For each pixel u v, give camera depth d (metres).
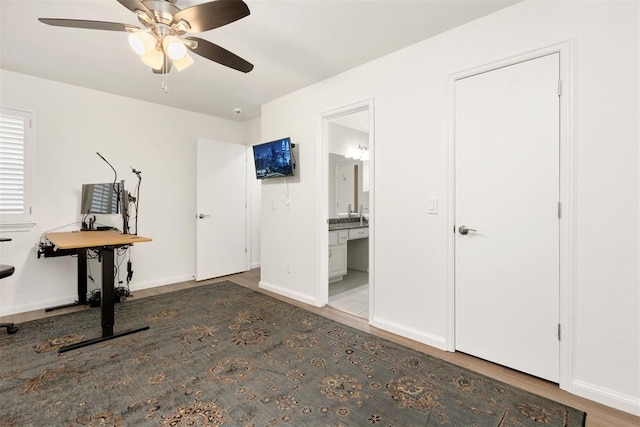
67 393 1.72
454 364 2.05
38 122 3.08
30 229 3.06
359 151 5.32
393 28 2.19
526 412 1.57
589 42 1.68
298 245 3.44
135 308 3.10
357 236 4.46
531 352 1.90
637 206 1.57
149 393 1.72
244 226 4.80
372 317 2.71
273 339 2.42
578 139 1.72
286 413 1.57
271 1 1.88
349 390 1.76
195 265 4.33
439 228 2.28
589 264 1.70
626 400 1.59
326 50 2.51
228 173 4.56
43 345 2.30
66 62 2.74
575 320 1.74
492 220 2.04
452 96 2.20
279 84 3.24
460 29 2.16
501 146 2.00
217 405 1.62
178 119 4.14
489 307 2.07
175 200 4.13
